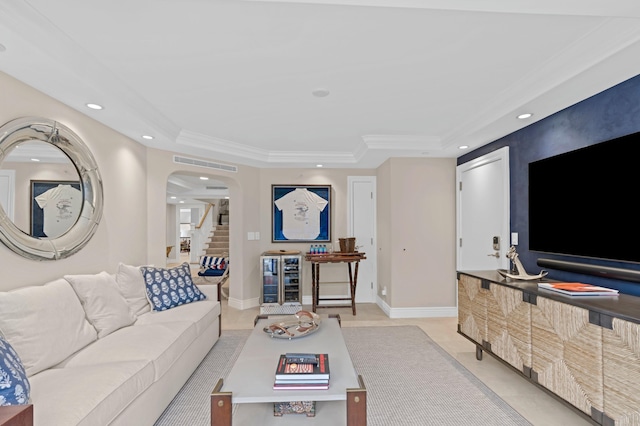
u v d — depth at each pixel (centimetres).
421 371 290
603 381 177
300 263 517
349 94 280
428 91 273
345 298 516
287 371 175
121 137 335
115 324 248
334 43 202
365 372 288
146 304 305
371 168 553
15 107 217
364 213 554
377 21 180
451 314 462
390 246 464
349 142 441
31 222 225
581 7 148
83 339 216
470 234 425
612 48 186
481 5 147
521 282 269
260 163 508
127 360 198
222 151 432
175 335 245
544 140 297
